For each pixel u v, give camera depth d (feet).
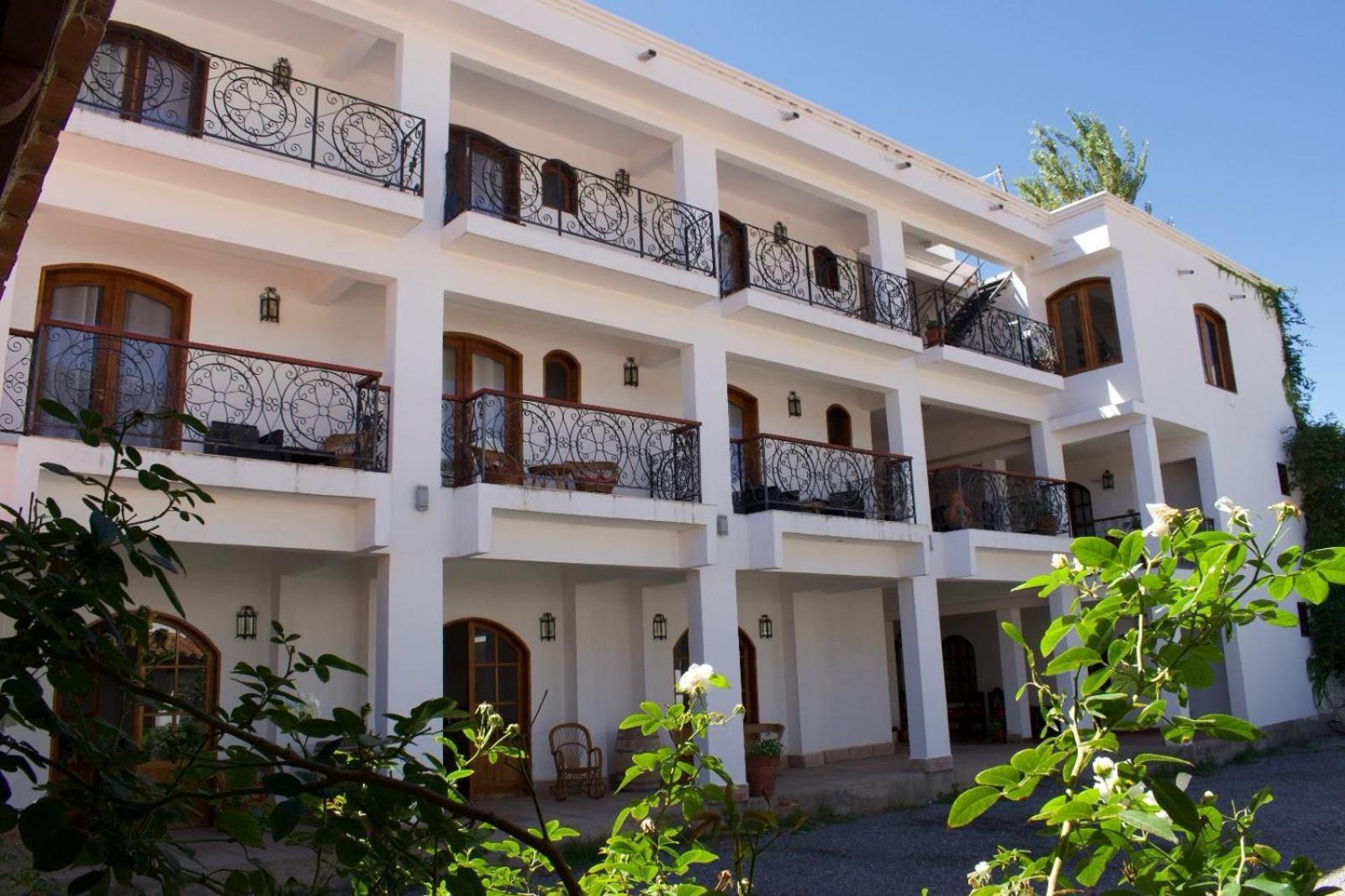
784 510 42.83
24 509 26.04
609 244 39.24
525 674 42.24
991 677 68.39
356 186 32.35
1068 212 57.36
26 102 8.41
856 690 53.67
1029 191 95.55
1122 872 8.38
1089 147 92.84
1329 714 63.10
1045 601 57.36
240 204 31.76
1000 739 60.59
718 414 41.60
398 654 31.71
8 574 7.66
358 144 35.83
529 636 42.60
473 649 41.27
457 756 11.10
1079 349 57.31
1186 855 7.61
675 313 41.34
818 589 51.39
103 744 8.07
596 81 40.01
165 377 33.14
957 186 52.60
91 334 30.22
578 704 42.83
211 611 34.65
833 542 44.65
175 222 30.53
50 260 31.99
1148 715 7.32
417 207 33.45
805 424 52.49
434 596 32.73
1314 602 7.68
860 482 46.93
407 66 35.47
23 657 7.48
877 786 42.91
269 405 34.88
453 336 40.70
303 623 36.14
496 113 42.75
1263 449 64.39
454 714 8.46
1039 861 8.11
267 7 35.01
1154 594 7.88
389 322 34.12
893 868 31.30
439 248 35.27
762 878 30.09
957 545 48.47
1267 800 8.32
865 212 50.60
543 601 43.32
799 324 43.78
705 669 10.64
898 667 68.85
